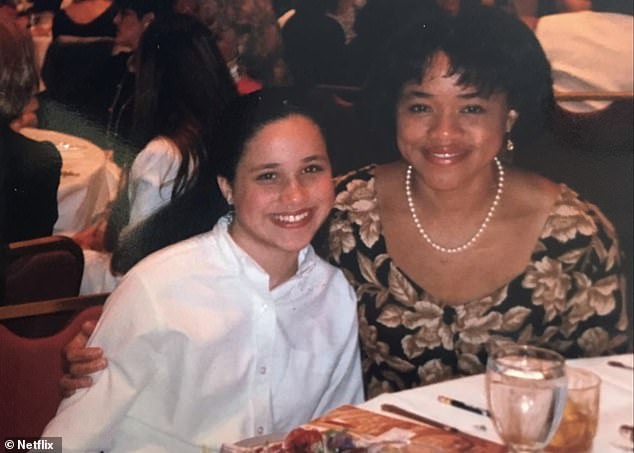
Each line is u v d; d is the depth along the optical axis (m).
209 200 1.67
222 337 1.52
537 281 1.83
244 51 1.67
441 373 1.85
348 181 1.77
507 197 1.80
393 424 1.15
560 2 1.80
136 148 1.67
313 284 1.62
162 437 1.53
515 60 1.78
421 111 1.75
